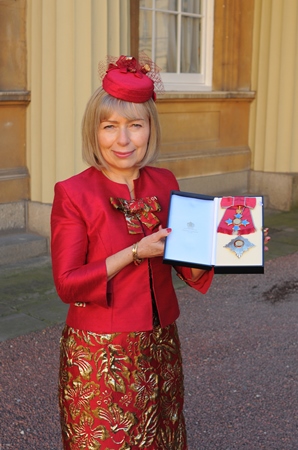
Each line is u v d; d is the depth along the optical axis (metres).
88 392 1.87
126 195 1.91
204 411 3.15
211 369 3.62
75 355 1.88
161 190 2.00
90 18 5.23
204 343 4.00
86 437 1.89
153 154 1.93
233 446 2.84
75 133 5.44
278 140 8.16
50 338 3.98
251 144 8.38
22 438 2.85
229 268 1.76
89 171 1.93
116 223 1.85
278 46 7.97
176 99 7.12
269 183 8.23
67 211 1.83
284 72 8.02
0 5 5.43
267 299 4.89
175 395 1.99
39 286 4.94
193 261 1.76
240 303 4.78
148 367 1.89
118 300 1.85
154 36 7.04
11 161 5.71
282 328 4.29
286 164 8.19
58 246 1.83
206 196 1.90
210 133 7.76
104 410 1.86
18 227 5.76
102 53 5.34
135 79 1.83
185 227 1.82
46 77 5.46
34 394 3.26
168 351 1.96
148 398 1.89
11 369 3.53
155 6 7.00
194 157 7.48
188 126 7.43
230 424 3.03
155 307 1.93
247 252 1.77
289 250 6.33
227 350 3.90
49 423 2.99
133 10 6.44
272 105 8.12
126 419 1.86
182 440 2.05
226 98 7.76
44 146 5.59
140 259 1.81
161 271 1.92
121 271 1.85
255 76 8.20
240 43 7.96
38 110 5.62
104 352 1.85
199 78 7.70
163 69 7.25
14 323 4.19
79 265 1.82
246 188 8.38
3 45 5.50
